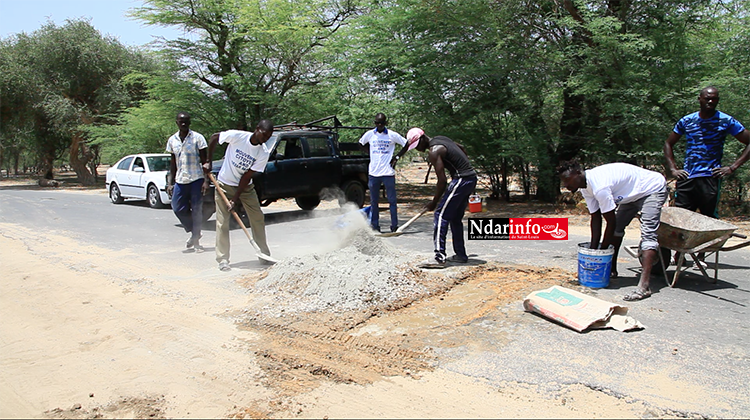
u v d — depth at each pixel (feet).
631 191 16.31
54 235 29.60
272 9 56.39
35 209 44.06
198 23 58.70
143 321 14.64
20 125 93.15
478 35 40.83
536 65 39.96
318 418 9.39
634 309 14.83
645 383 10.39
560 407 9.57
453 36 41.37
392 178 28.17
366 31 45.11
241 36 56.80
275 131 35.55
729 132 18.65
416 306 15.31
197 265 21.42
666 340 12.53
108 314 15.31
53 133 93.76
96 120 87.30
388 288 16.03
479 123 43.42
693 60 37.24
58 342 13.28
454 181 19.53
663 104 35.91
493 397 9.99
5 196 60.23
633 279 18.17
